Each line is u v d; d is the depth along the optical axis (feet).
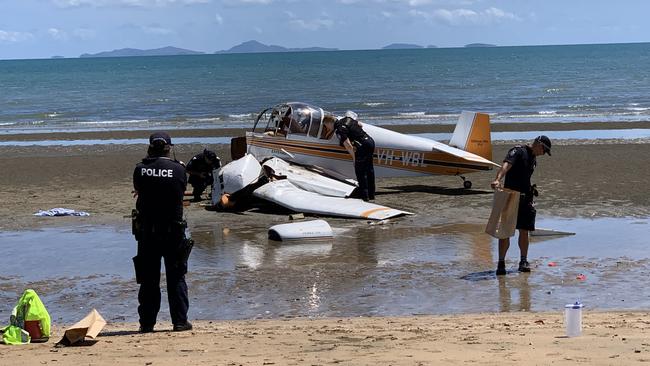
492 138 157.58
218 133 174.70
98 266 58.90
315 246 64.13
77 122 216.74
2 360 31.35
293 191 80.94
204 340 36.19
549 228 70.03
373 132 92.27
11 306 48.52
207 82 460.96
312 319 43.73
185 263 39.47
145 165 38.11
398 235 67.97
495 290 49.85
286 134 90.27
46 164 123.75
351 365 28.63
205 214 80.23
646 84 348.59
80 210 83.51
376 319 43.01
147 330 39.73
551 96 288.30
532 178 100.22
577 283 51.21
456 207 82.02
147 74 643.04
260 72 609.83
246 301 48.42
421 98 288.30
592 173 103.60
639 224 71.05
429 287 50.98
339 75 514.68
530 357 29.09
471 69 579.07
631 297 47.57
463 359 29.09
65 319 45.37
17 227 75.00
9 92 404.36
